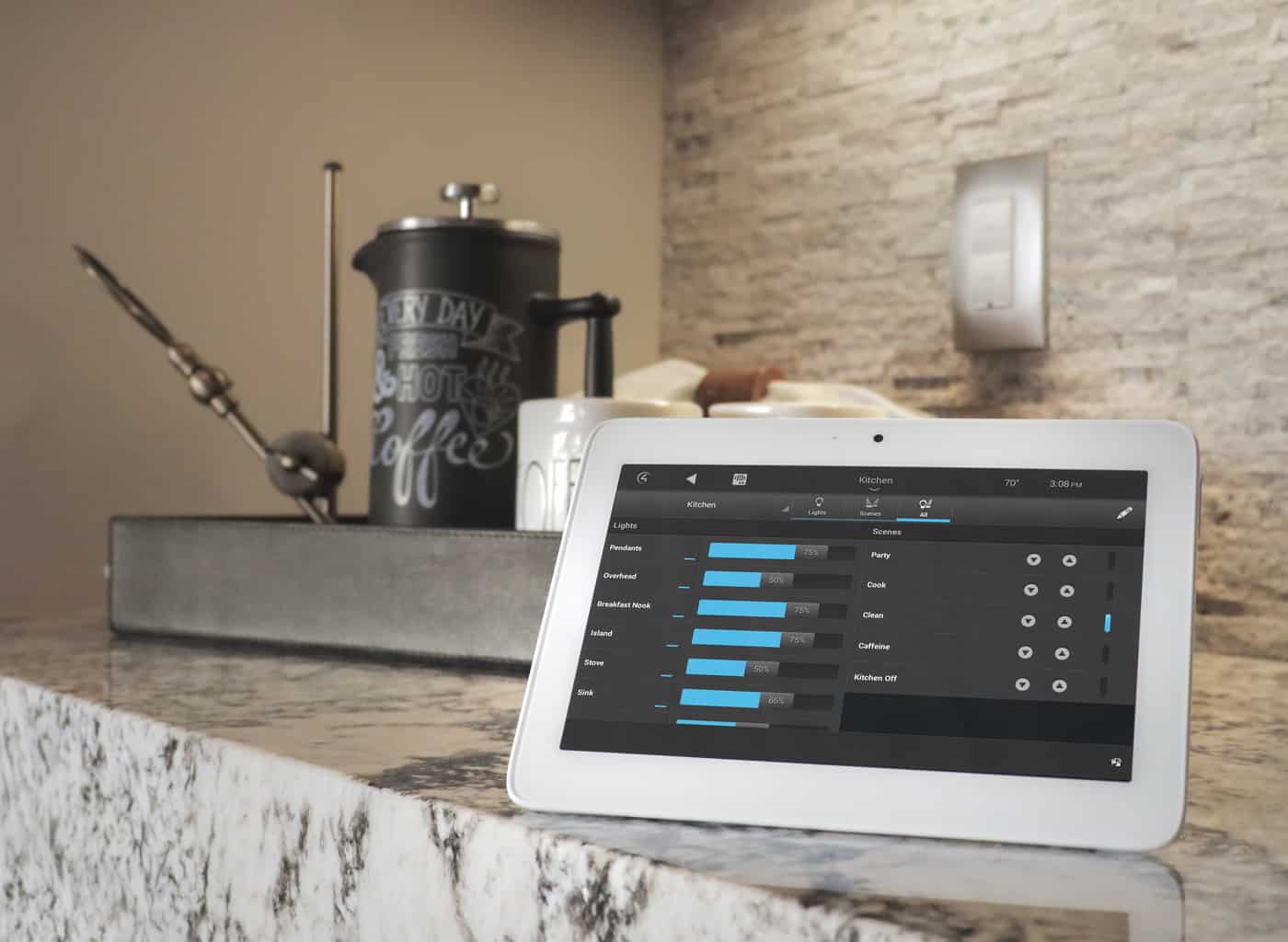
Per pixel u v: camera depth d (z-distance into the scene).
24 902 0.69
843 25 1.70
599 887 0.38
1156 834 0.37
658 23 1.94
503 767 0.48
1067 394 1.49
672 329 1.94
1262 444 1.33
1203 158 1.37
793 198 1.77
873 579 0.44
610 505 0.48
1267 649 1.33
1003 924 0.31
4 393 1.36
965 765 0.40
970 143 1.57
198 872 0.55
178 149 1.48
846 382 1.71
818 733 0.41
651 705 0.43
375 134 1.66
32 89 1.38
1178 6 1.39
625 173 1.92
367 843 0.46
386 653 0.75
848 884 0.34
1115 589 0.41
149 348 1.47
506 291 0.81
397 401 0.82
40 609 1.39
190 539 0.84
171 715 0.59
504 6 1.78
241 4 1.53
